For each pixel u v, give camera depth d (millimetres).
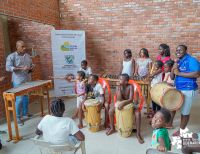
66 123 2189
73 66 5590
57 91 5527
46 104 5082
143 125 3828
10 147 3174
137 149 3053
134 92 3479
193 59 3031
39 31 6230
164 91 3092
